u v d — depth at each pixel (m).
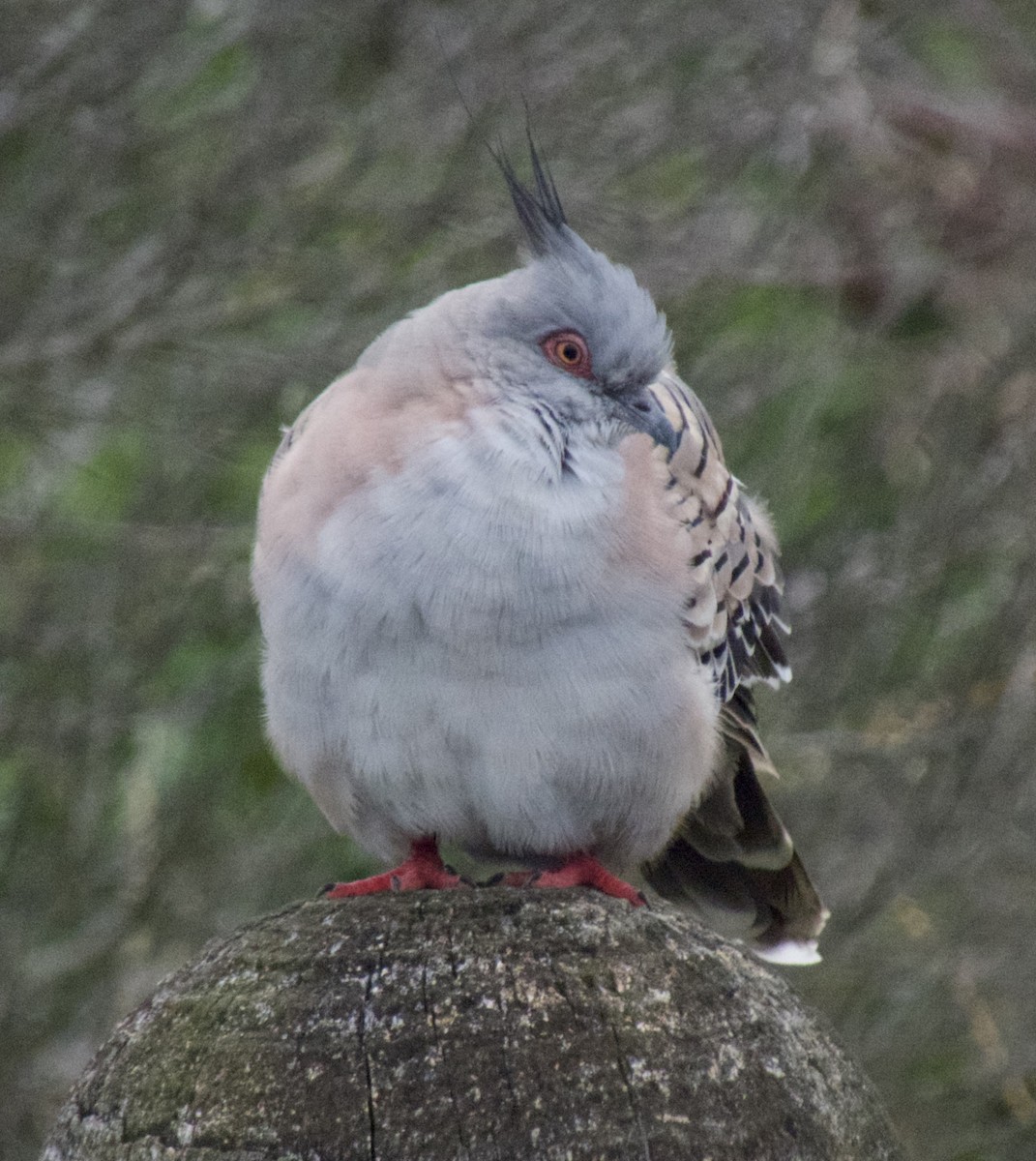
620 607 6.57
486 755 6.66
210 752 12.09
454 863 11.41
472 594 6.40
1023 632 12.63
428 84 11.95
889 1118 5.25
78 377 12.11
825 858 12.93
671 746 6.86
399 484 6.46
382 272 12.21
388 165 12.38
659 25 12.23
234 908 12.14
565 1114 4.66
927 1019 12.73
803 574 12.69
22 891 12.39
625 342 6.96
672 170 13.03
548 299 6.98
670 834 7.35
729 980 5.02
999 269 12.68
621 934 5.02
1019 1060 12.78
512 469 6.56
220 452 12.22
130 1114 4.83
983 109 12.84
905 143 12.57
